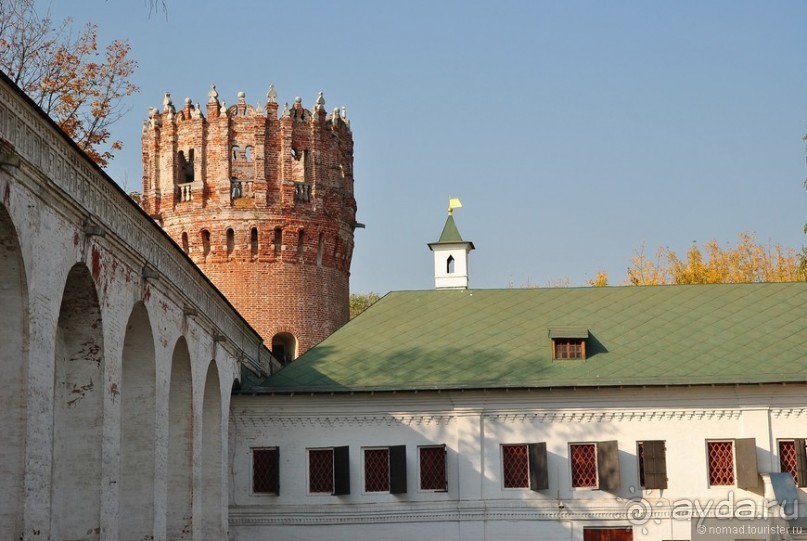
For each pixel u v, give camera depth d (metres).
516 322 53.38
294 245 70.31
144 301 33.59
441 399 49.22
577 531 48.28
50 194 25.80
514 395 49.12
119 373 31.17
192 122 70.69
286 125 70.88
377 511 48.56
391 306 55.25
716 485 48.41
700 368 49.16
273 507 48.69
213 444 45.47
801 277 84.56
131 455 34.59
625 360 50.03
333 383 49.44
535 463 48.50
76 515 29.31
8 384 24.48
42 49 56.69
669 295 54.44
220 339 44.03
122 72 58.53
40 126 25.22
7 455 24.28
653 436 48.78
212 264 70.00
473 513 48.44
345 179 73.88
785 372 48.50
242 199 70.19
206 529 45.09
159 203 71.31
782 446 48.53
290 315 70.06
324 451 49.28
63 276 26.81
